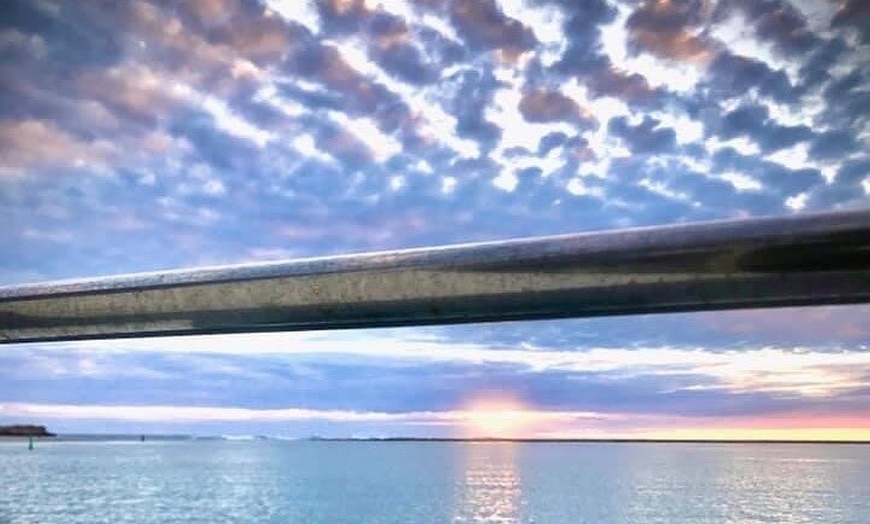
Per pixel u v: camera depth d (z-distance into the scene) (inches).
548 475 4466.0
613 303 35.9
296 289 41.6
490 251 36.4
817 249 30.6
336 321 42.0
